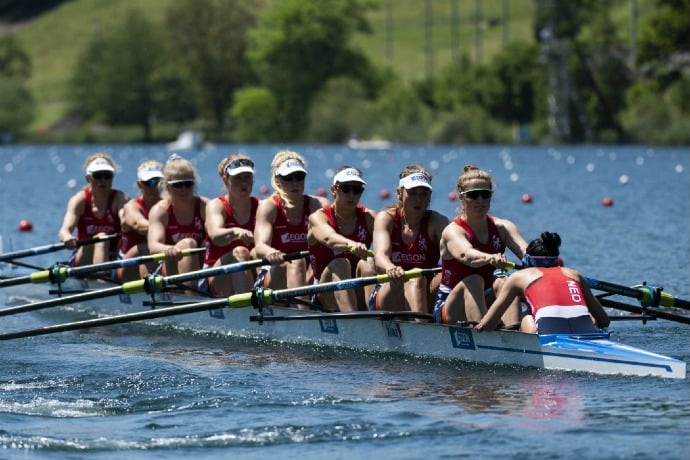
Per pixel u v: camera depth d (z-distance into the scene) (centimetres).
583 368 4391
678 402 3944
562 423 3738
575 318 4491
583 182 17912
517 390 4206
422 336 4900
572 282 4538
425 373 4584
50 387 4394
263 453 3525
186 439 3669
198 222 6138
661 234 9594
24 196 15588
